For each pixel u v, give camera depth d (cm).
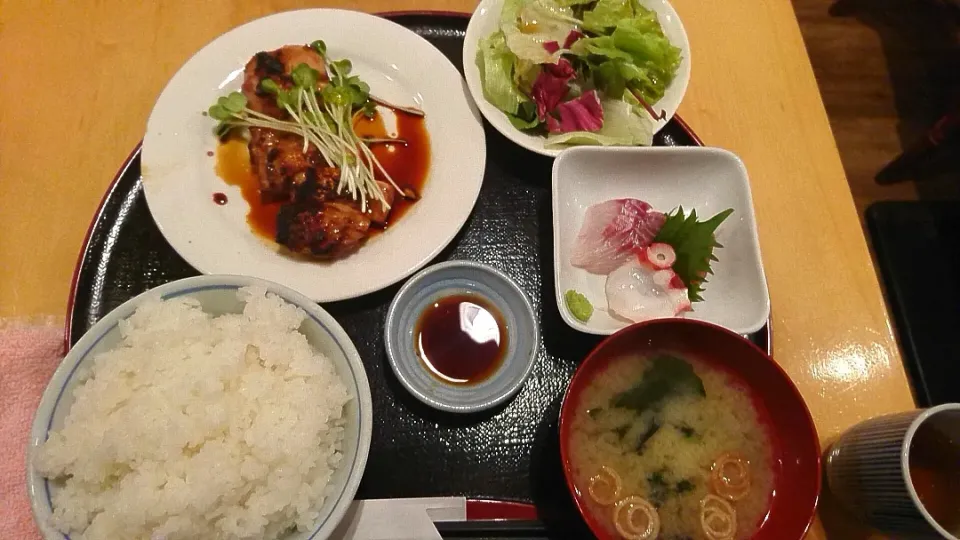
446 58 40
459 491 31
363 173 37
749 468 30
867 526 31
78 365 27
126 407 27
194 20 41
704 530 29
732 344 30
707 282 36
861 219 67
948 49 77
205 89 38
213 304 29
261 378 28
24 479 31
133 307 28
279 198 37
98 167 37
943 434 30
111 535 25
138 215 35
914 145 66
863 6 78
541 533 30
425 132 39
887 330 36
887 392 34
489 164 39
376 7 42
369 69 40
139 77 39
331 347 28
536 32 40
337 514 25
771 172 39
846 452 31
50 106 38
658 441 31
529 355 32
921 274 63
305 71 38
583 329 32
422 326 35
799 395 29
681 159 37
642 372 31
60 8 40
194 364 27
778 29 43
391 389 33
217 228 35
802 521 28
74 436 26
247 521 25
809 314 36
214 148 38
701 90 41
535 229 37
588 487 30
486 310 35
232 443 27
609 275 36
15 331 32
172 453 26
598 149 36
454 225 35
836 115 73
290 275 34
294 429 26
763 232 38
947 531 27
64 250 35
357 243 35
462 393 33
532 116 38
